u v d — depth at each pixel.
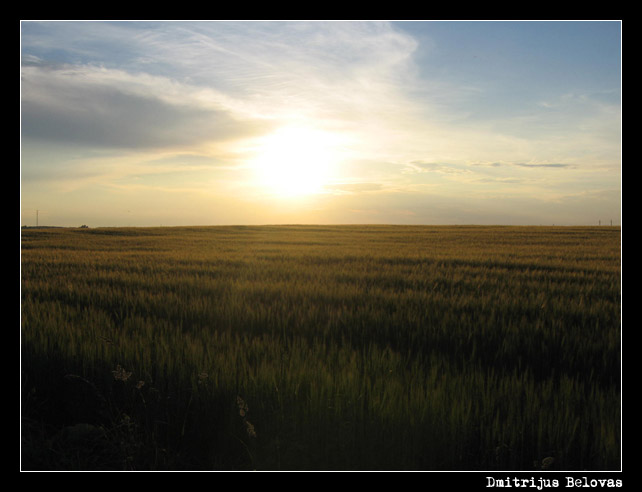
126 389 4.79
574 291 9.65
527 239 26.89
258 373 4.87
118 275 11.72
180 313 7.68
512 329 6.66
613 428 3.95
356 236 31.72
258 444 4.09
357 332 6.81
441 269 13.18
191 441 4.24
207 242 25.53
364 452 3.97
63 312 7.57
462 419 4.04
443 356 5.72
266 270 13.02
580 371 5.39
